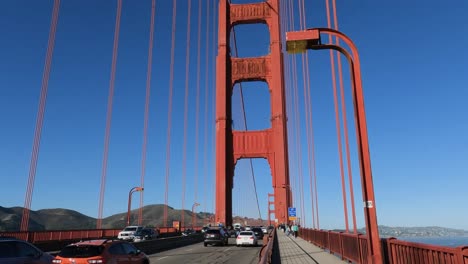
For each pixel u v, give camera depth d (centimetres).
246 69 9344
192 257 2136
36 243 2283
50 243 2412
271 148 8669
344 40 1038
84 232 3142
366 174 970
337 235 1891
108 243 1132
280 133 8612
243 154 8744
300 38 1031
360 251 1314
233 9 9812
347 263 1597
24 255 1011
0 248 955
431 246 697
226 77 9275
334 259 1772
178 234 5294
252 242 3177
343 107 1720
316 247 2702
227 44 9525
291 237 4684
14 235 2241
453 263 625
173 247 3103
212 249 2847
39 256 1059
